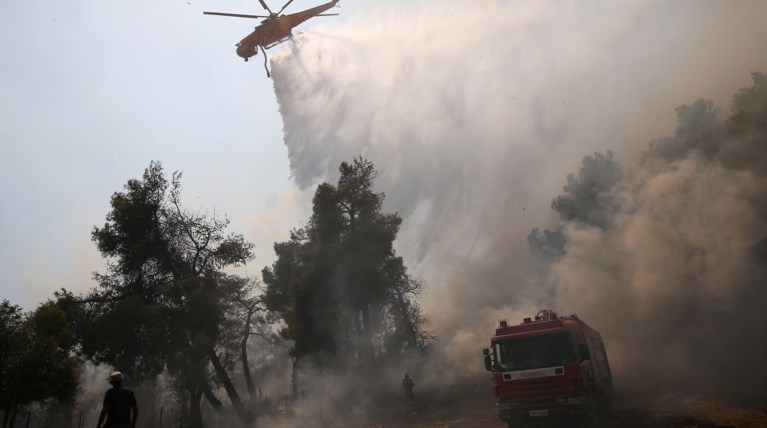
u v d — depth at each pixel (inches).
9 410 812.6
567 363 657.6
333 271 1323.8
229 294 1208.2
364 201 1385.3
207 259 1221.7
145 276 1221.7
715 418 640.4
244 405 1224.8
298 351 1307.8
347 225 1385.3
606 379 840.3
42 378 823.1
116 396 395.2
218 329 1171.3
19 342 828.6
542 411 649.0
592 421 676.7
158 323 1090.1
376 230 1350.9
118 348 1083.3
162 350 1097.4
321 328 1295.5
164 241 1215.6
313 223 1395.2
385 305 1416.1
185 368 1087.6
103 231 1223.5
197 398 1115.3
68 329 966.4
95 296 1198.3
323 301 1317.7
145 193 1229.1
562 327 679.1
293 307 1362.0
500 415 669.9
